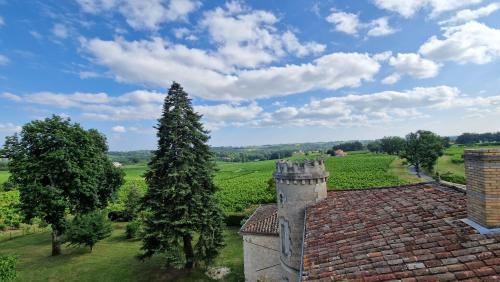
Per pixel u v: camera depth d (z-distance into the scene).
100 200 36.06
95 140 35.03
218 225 24.41
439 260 7.21
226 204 55.62
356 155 173.12
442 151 89.88
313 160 15.79
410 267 7.32
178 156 22.86
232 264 25.95
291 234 15.45
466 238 7.57
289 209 15.61
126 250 32.16
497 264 6.54
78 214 33.22
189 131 23.25
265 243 20.36
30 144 29.73
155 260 27.61
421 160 89.19
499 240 7.14
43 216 29.55
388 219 10.21
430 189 11.50
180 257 22.20
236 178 112.62
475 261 6.80
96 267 27.17
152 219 22.50
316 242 10.69
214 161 25.64
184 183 22.27
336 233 10.80
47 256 31.03
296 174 15.15
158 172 23.61
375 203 12.21
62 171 29.20
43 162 29.02
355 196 14.07
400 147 147.00
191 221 21.92
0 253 33.09
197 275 23.81
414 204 10.60
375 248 8.69
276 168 16.72
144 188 83.50
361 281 7.43
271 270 20.16
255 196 60.38
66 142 29.45
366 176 86.25
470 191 8.20
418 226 8.99
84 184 30.67
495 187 7.49
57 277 25.48
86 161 31.08
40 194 28.55
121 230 43.09
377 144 199.00
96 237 31.69
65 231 31.62
